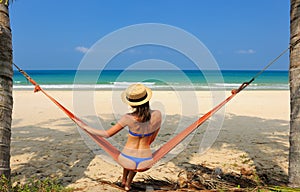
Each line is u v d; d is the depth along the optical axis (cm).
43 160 552
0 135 367
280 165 537
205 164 535
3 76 368
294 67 374
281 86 2945
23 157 568
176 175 480
